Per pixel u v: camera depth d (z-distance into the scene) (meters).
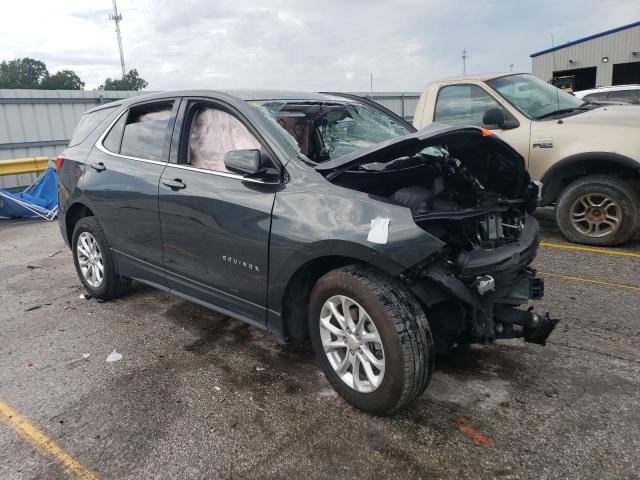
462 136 3.14
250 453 2.60
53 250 6.95
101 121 4.68
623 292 4.42
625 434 2.62
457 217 2.79
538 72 32.38
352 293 2.74
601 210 5.68
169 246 3.77
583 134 5.64
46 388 3.27
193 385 3.25
